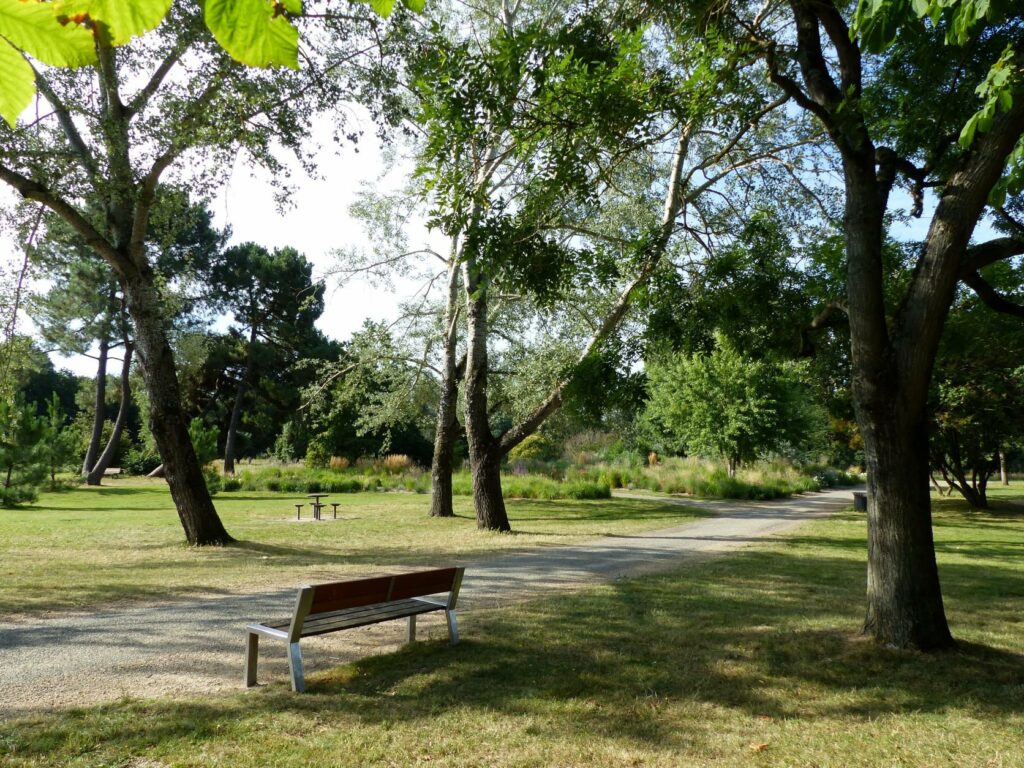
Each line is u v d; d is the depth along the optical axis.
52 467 33.47
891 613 6.65
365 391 23.31
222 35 0.92
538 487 29.30
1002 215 8.82
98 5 0.86
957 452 27.19
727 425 36.59
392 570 11.55
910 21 3.73
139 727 4.67
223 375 50.44
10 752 4.27
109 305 35.69
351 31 12.90
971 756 4.37
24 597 9.01
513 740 4.53
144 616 8.09
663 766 4.21
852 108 6.75
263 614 8.20
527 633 7.25
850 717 5.00
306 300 21.08
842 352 12.39
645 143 7.99
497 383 21.94
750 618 7.94
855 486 48.97
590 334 17.89
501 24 16.11
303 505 25.50
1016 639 7.08
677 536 17.08
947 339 12.51
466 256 7.82
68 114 13.36
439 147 7.40
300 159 13.77
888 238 11.50
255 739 4.50
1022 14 6.27
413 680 5.71
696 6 7.78
